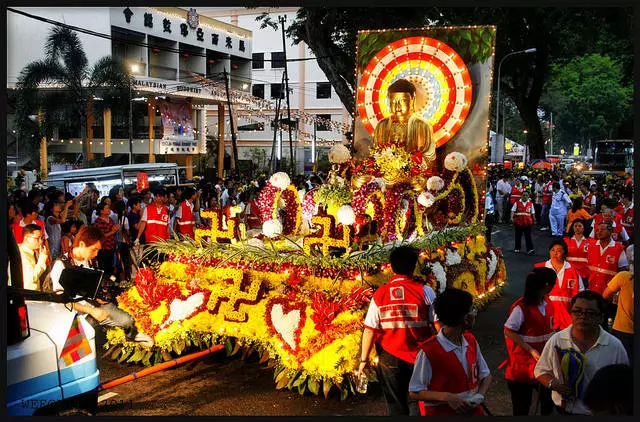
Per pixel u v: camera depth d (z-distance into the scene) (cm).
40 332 492
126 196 1955
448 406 458
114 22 3903
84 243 683
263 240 872
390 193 950
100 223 1262
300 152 5794
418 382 458
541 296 572
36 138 3130
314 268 764
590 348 473
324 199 847
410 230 988
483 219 1268
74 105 3200
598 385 294
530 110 4288
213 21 4800
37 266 774
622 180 3362
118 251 1358
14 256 608
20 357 462
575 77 7850
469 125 1294
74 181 2248
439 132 1299
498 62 3566
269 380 780
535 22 3161
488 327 1048
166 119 4134
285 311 743
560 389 472
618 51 4128
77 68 3100
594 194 2323
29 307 545
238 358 863
